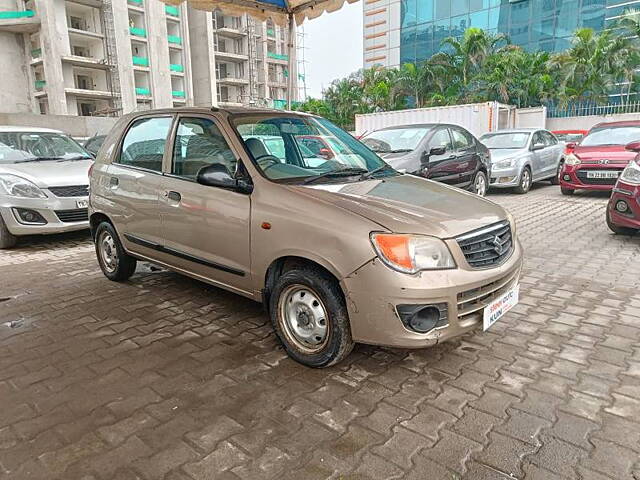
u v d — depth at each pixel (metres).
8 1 40.88
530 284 4.81
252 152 3.51
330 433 2.48
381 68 37.69
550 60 29.09
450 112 17.77
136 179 4.28
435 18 41.09
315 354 3.08
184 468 2.23
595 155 10.15
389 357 3.30
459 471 2.20
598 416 2.60
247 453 2.34
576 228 7.45
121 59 44.44
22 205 6.39
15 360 3.33
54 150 7.71
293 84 8.09
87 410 2.71
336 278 2.87
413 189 3.50
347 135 4.48
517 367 3.15
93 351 3.45
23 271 5.54
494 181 11.09
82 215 6.74
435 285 2.70
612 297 4.41
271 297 3.26
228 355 3.37
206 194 3.62
